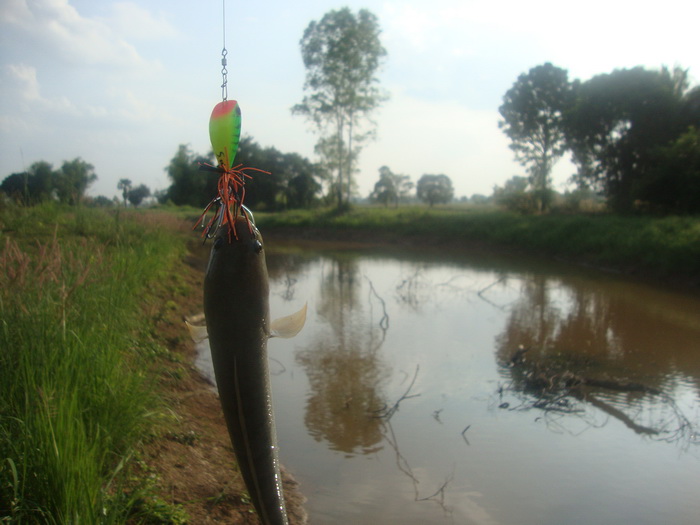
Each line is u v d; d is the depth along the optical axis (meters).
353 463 6.38
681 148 30.97
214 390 7.88
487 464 6.45
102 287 7.64
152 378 6.55
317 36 48.28
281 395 8.29
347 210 49.69
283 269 23.50
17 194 14.78
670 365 10.08
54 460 3.86
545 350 10.91
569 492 5.94
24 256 6.22
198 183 55.94
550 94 50.44
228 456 5.98
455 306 15.07
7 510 3.72
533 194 49.53
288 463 6.34
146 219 18.97
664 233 22.39
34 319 5.45
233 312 1.88
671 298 16.64
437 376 9.22
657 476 6.31
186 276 15.20
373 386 8.71
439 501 5.67
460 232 35.97
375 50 47.94
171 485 4.96
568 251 26.94
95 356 5.54
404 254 30.78
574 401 8.30
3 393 4.59
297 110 49.81
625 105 36.03
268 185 65.25
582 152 40.31
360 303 15.41
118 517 4.10
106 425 4.89
